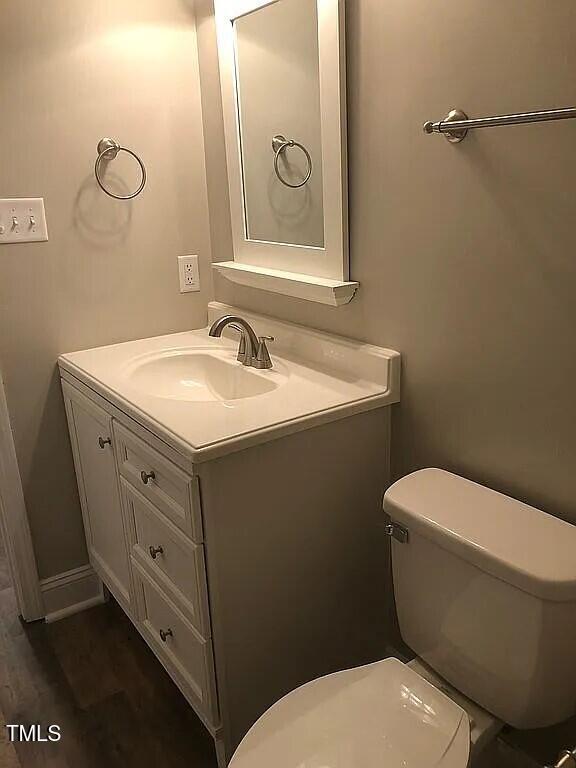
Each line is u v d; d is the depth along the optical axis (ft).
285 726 3.91
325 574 5.35
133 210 6.68
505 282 4.25
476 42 4.04
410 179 4.71
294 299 6.18
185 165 6.87
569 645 3.78
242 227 6.47
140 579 5.83
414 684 4.19
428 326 4.89
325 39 4.91
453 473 4.95
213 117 6.64
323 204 5.39
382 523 5.61
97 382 5.67
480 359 4.56
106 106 6.28
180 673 5.43
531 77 3.80
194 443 4.37
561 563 3.71
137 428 5.08
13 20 5.67
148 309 7.04
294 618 5.26
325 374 5.65
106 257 6.64
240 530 4.74
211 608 4.79
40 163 6.07
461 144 4.29
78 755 5.46
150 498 5.18
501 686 4.02
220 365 6.25
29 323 6.38
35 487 6.81
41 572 7.07
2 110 5.79
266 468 4.74
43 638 6.83
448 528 4.08
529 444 4.37
